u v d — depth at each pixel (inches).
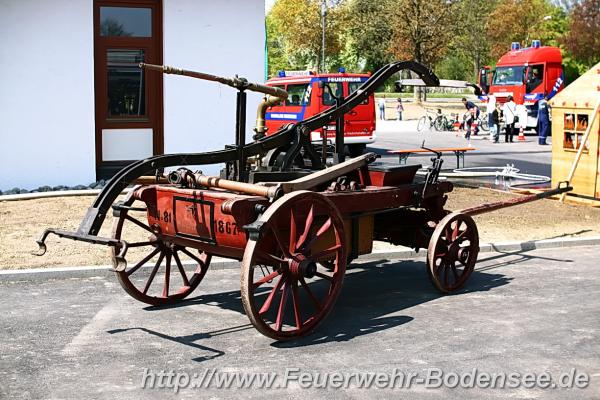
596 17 2292.1
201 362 225.0
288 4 1990.7
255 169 303.0
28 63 523.5
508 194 553.0
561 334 253.8
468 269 313.4
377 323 264.7
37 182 532.7
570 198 527.8
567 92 530.9
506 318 271.7
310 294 251.1
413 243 320.5
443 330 257.1
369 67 2206.0
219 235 244.7
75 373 215.8
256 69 575.2
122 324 261.3
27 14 520.4
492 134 1162.0
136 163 251.3
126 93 555.5
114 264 264.8
